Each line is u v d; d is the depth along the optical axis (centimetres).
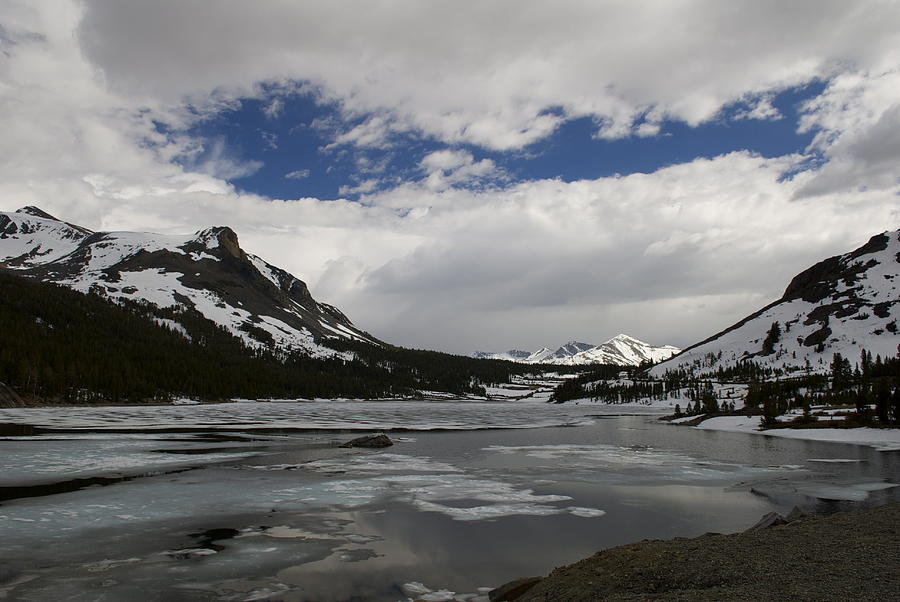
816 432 6819
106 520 2186
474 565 1664
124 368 14400
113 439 5475
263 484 3033
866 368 14362
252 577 1548
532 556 1755
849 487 3036
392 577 1555
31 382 11662
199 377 16350
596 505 2562
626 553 1475
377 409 15688
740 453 4891
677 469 3812
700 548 1459
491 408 18212
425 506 2514
